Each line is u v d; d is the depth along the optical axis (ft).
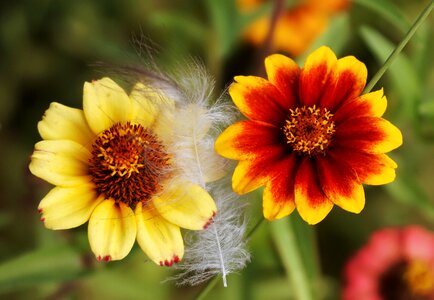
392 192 1.61
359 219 1.88
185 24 1.74
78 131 1.32
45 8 2.01
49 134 1.31
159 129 1.32
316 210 1.28
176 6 2.00
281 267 1.63
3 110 1.98
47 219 1.29
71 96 1.98
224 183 1.33
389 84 1.78
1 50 2.03
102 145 1.31
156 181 1.31
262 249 1.62
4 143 1.96
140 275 1.75
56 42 2.02
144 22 1.98
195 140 1.31
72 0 2.01
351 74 1.31
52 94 1.99
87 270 1.45
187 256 1.33
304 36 1.77
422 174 1.85
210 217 1.29
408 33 1.32
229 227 1.33
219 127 1.33
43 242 1.60
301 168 1.30
